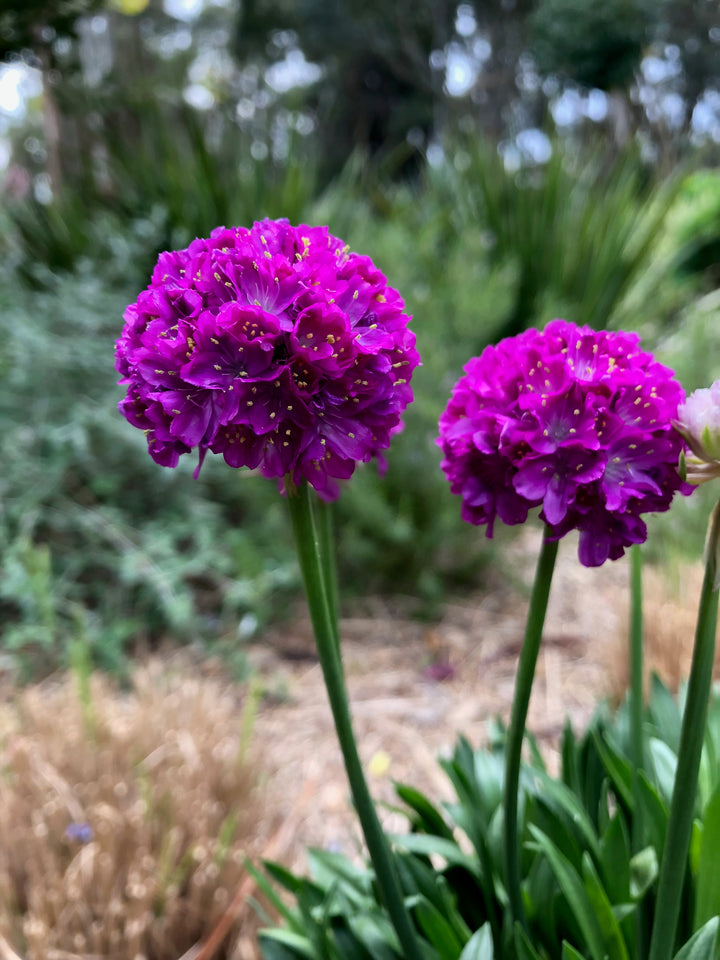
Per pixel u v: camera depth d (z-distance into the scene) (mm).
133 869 1576
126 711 2336
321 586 1014
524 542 3912
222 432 941
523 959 1131
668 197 4391
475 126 4750
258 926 1587
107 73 3906
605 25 8961
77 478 3262
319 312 912
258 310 891
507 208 4281
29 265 3895
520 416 1012
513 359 1046
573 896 1126
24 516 2941
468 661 2969
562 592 3477
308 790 2201
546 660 2957
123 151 4105
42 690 2684
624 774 1406
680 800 966
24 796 1801
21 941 1546
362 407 960
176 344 927
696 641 913
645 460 985
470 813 1402
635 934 1250
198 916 1573
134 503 3242
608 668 2590
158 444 1011
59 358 3047
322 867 1514
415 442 3164
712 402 932
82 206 4105
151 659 2822
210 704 2230
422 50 18609
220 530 3447
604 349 1055
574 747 1543
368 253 3469
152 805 1720
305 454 924
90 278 3377
